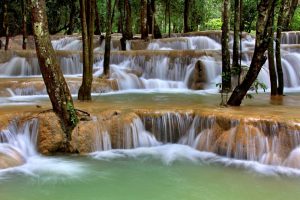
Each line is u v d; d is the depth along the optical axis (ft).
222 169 25.13
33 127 27.91
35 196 21.31
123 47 63.00
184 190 22.17
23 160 26.22
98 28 78.59
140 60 52.60
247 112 28.86
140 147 29.45
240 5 43.21
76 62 53.26
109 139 28.94
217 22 100.37
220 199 20.95
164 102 35.88
